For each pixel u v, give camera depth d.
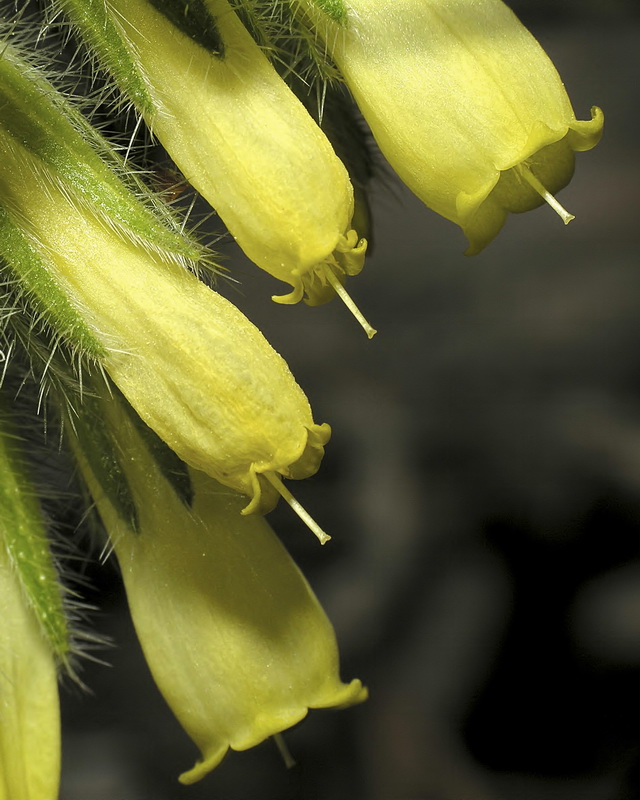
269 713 0.16
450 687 0.29
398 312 0.34
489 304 0.34
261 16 0.15
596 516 0.31
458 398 0.33
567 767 0.29
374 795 0.28
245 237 0.15
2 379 0.15
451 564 0.31
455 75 0.15
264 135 0.15
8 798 0.15
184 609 0.16
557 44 0.35
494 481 0.32
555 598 0.30
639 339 0.33
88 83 0.15
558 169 0.15
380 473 0.32
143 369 0.15
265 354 0.15
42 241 0.15
